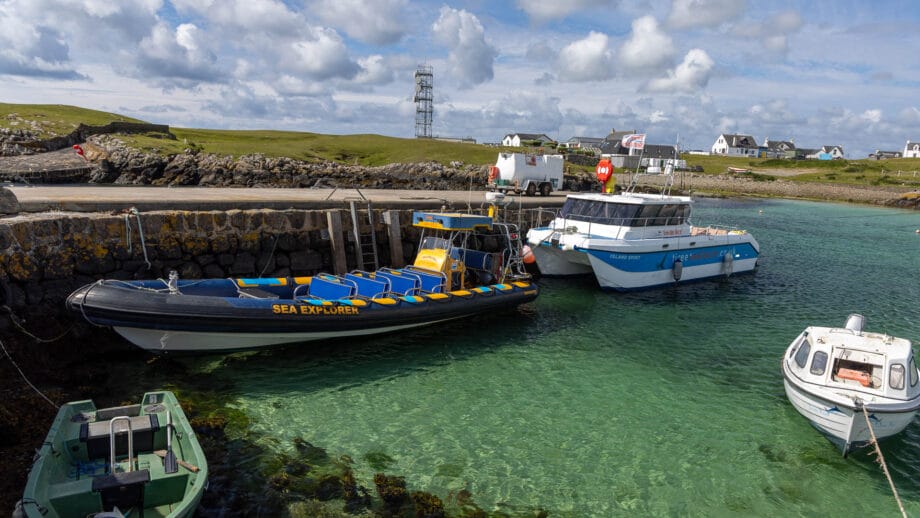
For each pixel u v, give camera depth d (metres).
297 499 7.24
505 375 11.71
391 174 40.56
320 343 12.40
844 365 9.64
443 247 14.88
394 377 11.34
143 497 6.13
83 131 44.09
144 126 48.88
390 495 7.42
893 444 9.47
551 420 9.84
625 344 13.86
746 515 7.54
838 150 152.25
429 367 11.93
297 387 10.61
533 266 21.22
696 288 20.09
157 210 14.24
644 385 11.47
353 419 9.54
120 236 12.95
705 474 8.41
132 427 6.96
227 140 60.78
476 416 9.87
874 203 65.12
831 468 8.70
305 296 13.70
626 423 9.85
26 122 44.72
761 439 9.47
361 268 17.28
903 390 8.89
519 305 16.80
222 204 15.41
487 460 8.50
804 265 25.23
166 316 10.20
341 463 8.18
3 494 6.48
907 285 21.52
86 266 12.34
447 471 8.16
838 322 16.28
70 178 35.19
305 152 53.06
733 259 22.03
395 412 9.88
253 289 12.73
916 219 48.28
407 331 13.64
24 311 11.08
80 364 10.59
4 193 12.22
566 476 8.20
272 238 15.61
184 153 39.81
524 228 23.42
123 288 10.32
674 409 10.44
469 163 50.94
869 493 8.12
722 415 10.26
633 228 18.56
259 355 11.78
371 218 17.56
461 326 14.54
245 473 7.73
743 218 44.16
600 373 12.01
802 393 9.39
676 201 19.70
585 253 17.84
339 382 10.95
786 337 14.77
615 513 7.43
